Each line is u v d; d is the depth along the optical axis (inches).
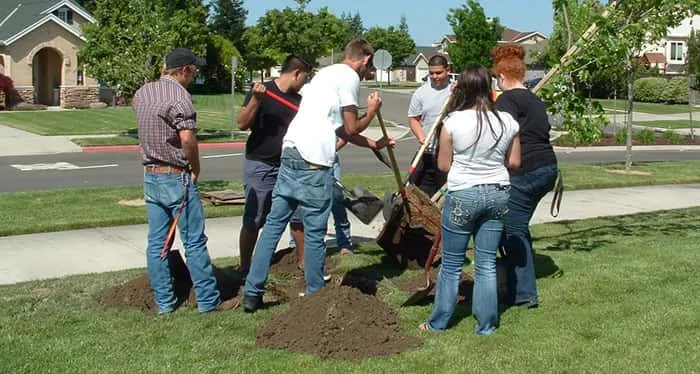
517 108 221.1
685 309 223.0
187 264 222.7
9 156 764.6
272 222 221.9
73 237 335.6
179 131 210.5
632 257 289.4
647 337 199.8
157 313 220.5
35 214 377.1
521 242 226.1
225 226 364.2
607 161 748.6
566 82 284.8
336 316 192.7
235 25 2407.7
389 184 505.7
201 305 220.8
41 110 1349.7
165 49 733.3
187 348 191.8
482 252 201.0
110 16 768.9
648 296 236.5
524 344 195.0
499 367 179.9
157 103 212.4
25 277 268.4
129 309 224.7
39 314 218.8
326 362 182.5
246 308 221.3
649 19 295.3
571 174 574.2
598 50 282.4
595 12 295.0
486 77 195.8
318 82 222.2
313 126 217.5
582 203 447.2
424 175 288.2
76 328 206.8
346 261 284.7
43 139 902.4
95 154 792.3
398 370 177.9
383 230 270.4
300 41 2150.6
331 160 219.5
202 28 1788.9
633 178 554.9
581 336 201.5
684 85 1868.8
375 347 189.2
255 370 177.6
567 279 255.3
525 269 226.4
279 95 249.8
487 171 195.0
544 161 221.8
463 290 243.4
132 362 182.1
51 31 1409.9
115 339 198.1
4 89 1348.4
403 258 273.6
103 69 749.9
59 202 416.2
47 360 182.9
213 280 222.2
